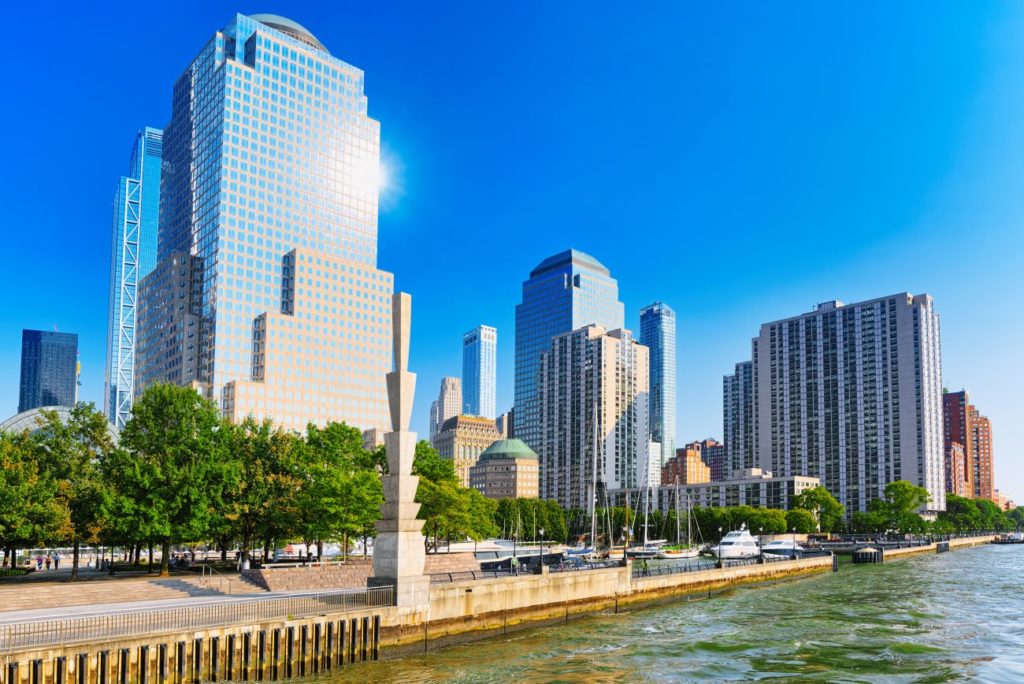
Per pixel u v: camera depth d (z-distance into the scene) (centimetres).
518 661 5541
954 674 5162
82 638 4156
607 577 8131
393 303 6431
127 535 7294
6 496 6669
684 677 5081
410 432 6200
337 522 8144
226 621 4766
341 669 5200
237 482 7812
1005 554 19338
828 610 8256
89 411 8481
